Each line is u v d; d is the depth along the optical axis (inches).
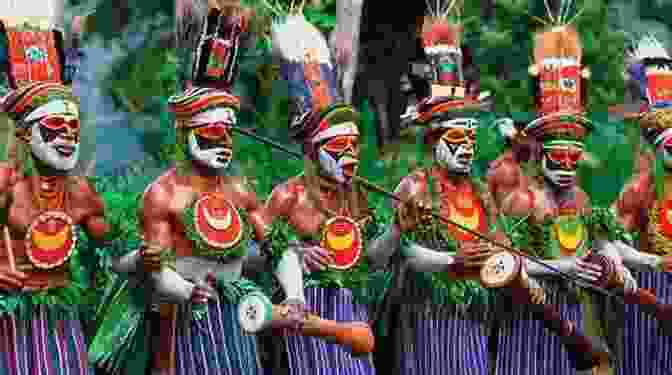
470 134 539.5
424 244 529.0
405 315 539.5
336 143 501.0
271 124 812.0
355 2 733.3
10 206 430.6
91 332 476.7
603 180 899.4
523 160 579.2
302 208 500.4
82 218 448.8
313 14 802.2
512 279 523.2
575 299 575.2
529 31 933.8
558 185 571.5
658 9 1040.2
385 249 522.3
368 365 512.7
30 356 435.2
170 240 462.3
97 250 456.4
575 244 573.6
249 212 485.1
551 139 570.6
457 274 523.2
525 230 565.6
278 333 500.7
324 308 502.6
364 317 517.3
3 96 438.9
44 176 436.5
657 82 614.9
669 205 604.4
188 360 468.8
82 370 446.6
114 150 839.1
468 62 579.8
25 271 433.7
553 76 578.2
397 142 831.1
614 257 578.6
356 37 735.1
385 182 785.6
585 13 937.5
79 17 457.1
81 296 459.2
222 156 470.0
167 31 895.7
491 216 544.7
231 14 476.7
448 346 538.3
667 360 610.2
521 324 564.7
